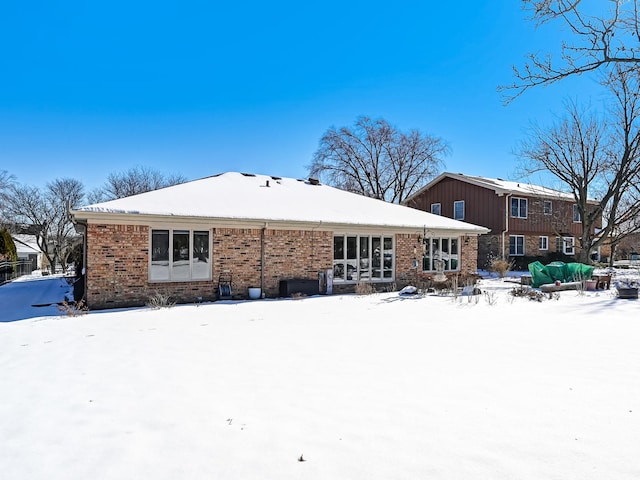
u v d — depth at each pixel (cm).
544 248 2972
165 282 1192
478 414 376
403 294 1399
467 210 2850
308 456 304
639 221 2456
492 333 750
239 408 399
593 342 668
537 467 283
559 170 2444
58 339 723
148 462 300
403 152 3797
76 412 396
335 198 1800
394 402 409
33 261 4388
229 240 1294
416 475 276
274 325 842
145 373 515
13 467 296
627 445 313
